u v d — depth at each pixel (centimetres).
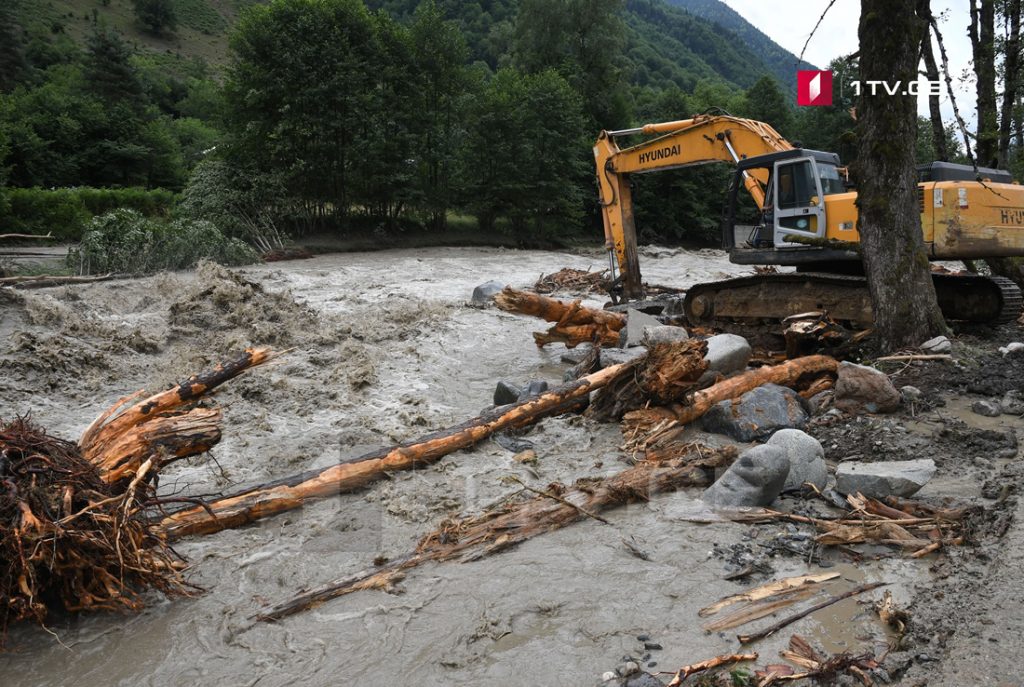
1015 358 959
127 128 4731
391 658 380
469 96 3800
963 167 1189
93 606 421
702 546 506
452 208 4019
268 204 3089
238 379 937
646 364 781
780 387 824
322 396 910
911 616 405
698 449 668
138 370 1010
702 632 399
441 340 1245
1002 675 341
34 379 906
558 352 1233
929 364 923
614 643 390
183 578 464
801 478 606
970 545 492
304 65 3091
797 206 1200
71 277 1641
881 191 997
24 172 3988
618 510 574
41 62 8331
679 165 1446
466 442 705
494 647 388
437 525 552
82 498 423
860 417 783
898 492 568
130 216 1970
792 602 430
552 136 3894
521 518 536
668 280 2464
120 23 11825
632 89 6962
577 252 3797
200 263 1414
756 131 1312
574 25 5350
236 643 397
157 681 364
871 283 1017
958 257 1098
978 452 675
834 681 351
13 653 390
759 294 1252
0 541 393
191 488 630
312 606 435
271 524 556
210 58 11906
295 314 1274
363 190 3462
